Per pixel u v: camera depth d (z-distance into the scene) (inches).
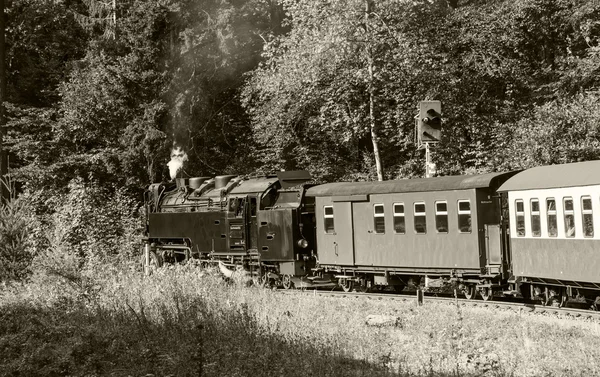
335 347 537.0
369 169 1409.9
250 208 1007.6
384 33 1195.9
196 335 555.2
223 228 1049.5
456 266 793.6
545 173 715.4
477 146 1256.8
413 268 842.8
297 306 722.2
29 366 511.8
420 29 1222.3
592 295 698.2
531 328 593.6
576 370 471.8
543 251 708.7
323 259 938.1
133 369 500.4
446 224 801.6
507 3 1301.7
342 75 1224.2
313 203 971.9
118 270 886.4
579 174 668.1
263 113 1397.6
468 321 634.2
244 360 497.0
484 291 785.6
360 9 1186.6
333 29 1181.1
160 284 748.6
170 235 1168.8
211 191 1107.9
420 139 824.3
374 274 895.1
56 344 565.3
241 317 600.1
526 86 1311.5
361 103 1282.0
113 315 648.4
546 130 1066.1
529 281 740.0
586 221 658.2
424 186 820.0
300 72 1236.5
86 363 519.2
